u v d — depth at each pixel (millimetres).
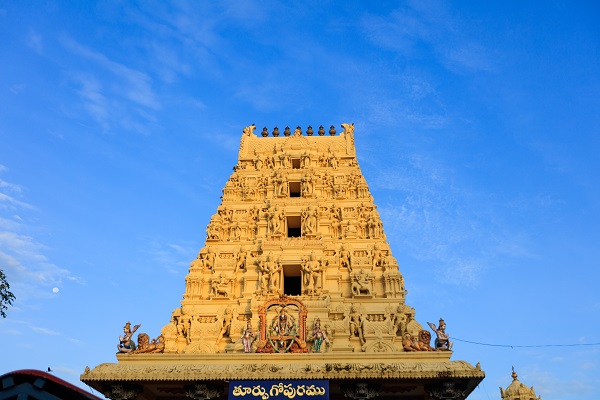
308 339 40031
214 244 48875
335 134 62500
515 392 49094
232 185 54031
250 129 61750
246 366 36438
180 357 37562
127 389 36312
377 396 37906
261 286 44500
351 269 46000
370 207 50656
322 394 34344
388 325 41281
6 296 29031
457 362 36375
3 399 11719
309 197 51469
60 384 11742
